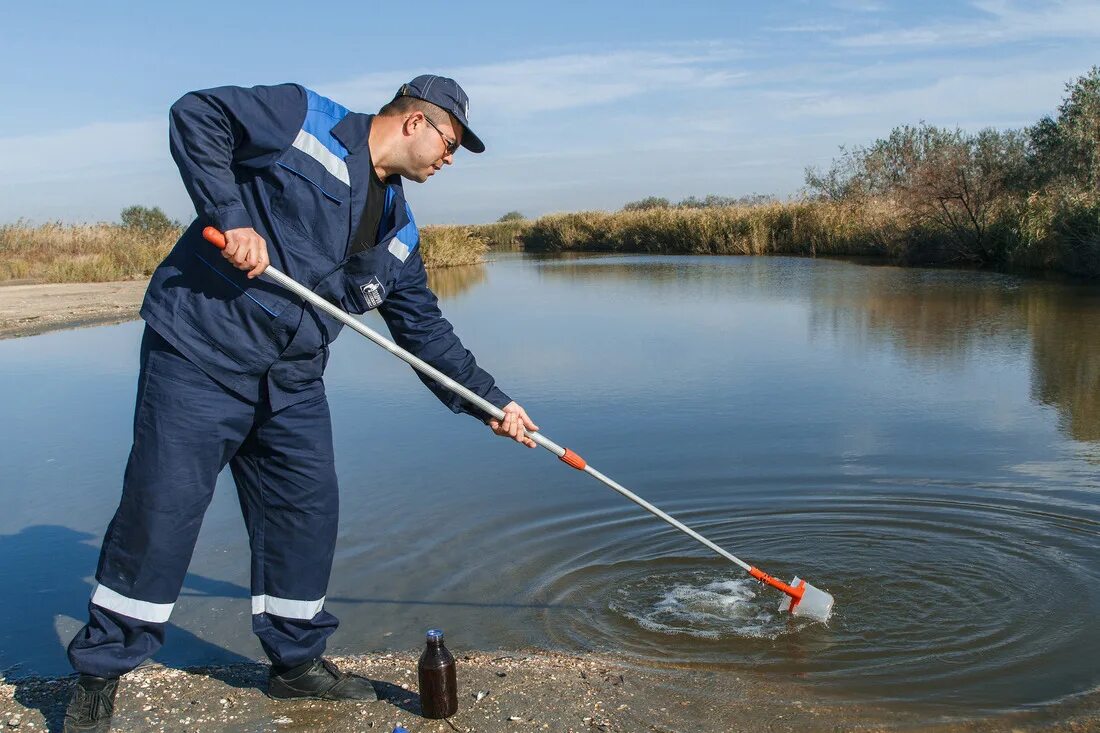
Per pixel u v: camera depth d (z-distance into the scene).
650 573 4.95
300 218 2.99
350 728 3.24
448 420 8.20
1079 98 22.09
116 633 3.07
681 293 18.14
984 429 7.32
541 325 14.04
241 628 4.37
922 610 4.41
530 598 4.67
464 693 3.53
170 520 3.02
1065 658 3.89
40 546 5.47
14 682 3.64
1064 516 5.46
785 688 3.67
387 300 3.53
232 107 2.86
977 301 14.78
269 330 3.02
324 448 3.31
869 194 30.16
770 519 5.61
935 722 3.38
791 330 12.63
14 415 8.81
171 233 32.34
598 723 3.31
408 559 5.17
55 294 20.50
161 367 3.01
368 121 3.11
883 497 5.88
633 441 7.30
